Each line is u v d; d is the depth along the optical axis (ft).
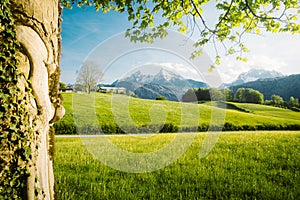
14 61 7.89
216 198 18.04
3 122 7.52
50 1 9.62
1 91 7.52
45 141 8.99
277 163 26.55
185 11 19.99
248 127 81.35
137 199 17.90
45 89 8.97
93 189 19.02
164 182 21.15
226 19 19.98
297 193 18.74
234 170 24.08
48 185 9.23
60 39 10.71
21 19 8.52
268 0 19.13
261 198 17.92
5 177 7.57
